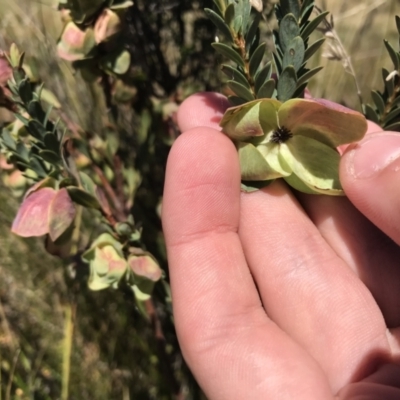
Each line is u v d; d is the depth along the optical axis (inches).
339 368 4.2
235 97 3.9
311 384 3.6
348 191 3.8
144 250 5.1
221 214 4.2
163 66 6.0
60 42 4.7
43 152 4.5
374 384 3.7
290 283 4.4
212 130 4.2
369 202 3.8
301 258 4.5
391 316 4.7
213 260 4.2
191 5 5.9
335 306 4.3
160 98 6.0
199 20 5.9
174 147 4.2
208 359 4.0
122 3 4.6
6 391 6.0
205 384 4.0
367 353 4.2
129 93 5.1
